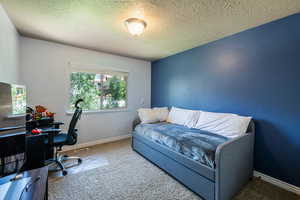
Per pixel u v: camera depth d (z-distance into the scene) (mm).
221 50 2373
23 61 2354
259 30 1917
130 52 3189
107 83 3389
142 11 1623
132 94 3746
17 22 1897
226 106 2318
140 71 3871
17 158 1095
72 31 2166
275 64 1780
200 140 1797
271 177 1819
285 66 1702
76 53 2871
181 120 2826
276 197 1554
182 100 3141
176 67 3277
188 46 2771
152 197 1553
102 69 3229
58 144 2016
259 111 1934
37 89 2500
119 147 3012
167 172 1996
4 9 1600
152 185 1758
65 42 2631
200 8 1550
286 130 1707
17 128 1232
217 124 2164
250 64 2014
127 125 3682
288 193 1621
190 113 2701
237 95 2172
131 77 3705
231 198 1521
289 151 1686
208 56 2580
